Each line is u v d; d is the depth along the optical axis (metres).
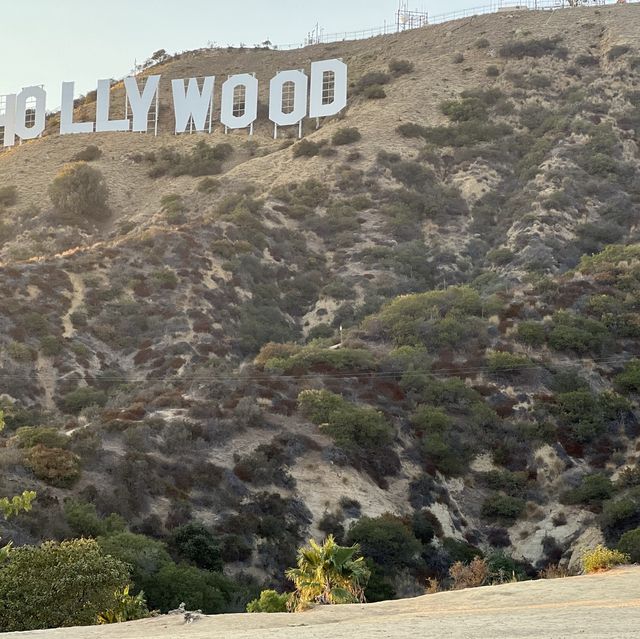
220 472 49.03
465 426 57.25
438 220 95.06
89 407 61.44
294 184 100.44
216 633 21.59
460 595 28.42
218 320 77.06
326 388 59.19
